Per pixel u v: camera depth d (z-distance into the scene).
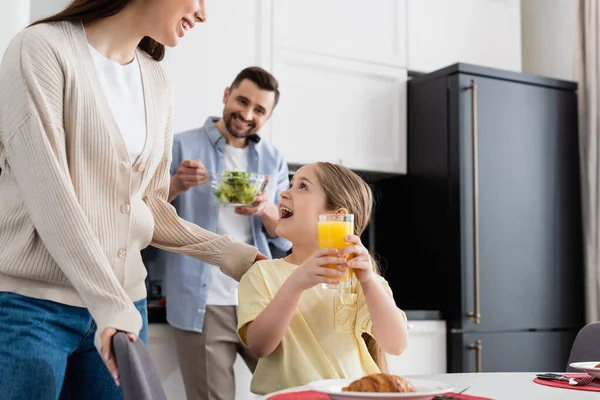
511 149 2.95
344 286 1.28
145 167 1.28
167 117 1.42
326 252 1.25
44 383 1.09
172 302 2.21
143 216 1.30
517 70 3.37
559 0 3.50
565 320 3.01
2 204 1.14
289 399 0.97
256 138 2.39
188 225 1.50
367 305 1.35
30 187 1.03
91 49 1.22
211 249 1.50
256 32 2.78
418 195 3.02
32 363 1.08
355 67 2.99
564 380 1.15
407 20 3.13
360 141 2.99
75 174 1.15
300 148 2.85
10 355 1.07
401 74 3.10
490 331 2.81
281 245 2.34
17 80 1.08
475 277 2.78
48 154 1.04
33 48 1.11
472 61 3.26
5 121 1.08
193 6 1.24
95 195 1.18
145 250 2.49
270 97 2.28
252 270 1.48
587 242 3.05
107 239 1.20
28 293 1.12
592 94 3.09
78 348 1.21
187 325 2.17
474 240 2.80
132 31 1.26
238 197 2.12
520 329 2.88
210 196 2.28
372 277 1.33
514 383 1.14
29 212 1.04
